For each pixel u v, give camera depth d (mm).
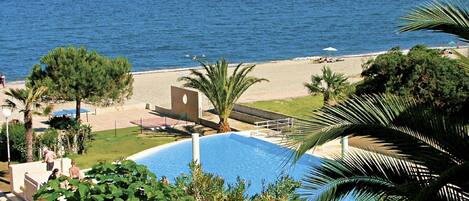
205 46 91938
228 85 31953
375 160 7016
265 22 125750
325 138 6383
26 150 25047
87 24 121188
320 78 32469
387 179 6777
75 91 30438
